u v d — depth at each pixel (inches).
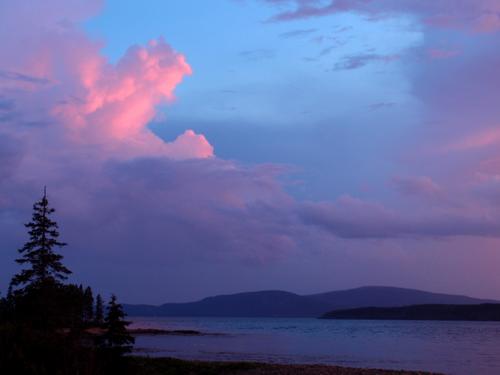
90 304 3321.9
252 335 6087.6
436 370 2198.6
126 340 1123.3
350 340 4842.5
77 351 812.6
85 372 767.7
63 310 1668.3
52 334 855.7
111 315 1130.7
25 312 1620.3
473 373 2086.6
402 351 3339.1
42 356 772.0
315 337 5531.5
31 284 1681.8
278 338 5270.7
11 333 821.9
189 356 2810.0
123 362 1104.8
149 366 1685.5
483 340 4862.2
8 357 734.5
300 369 1781.5
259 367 1813.5
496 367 2333.9
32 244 1722.4
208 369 1729.8
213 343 4239.7
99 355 1020.5
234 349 3437.5
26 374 714.8
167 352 3093.0
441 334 6353.3
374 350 3417.8
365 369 1849.2
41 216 1753.2
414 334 6368.1
